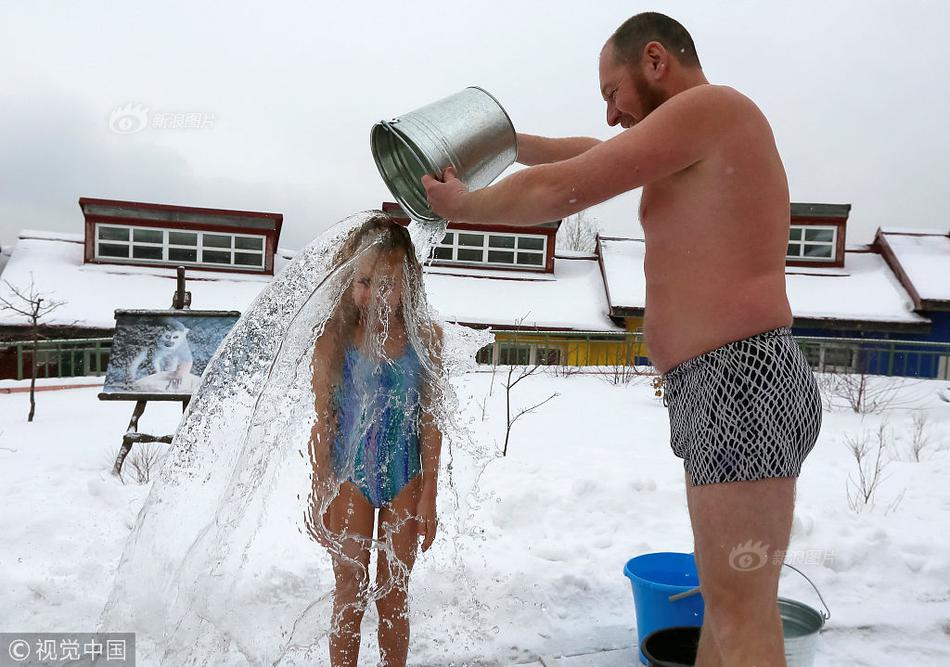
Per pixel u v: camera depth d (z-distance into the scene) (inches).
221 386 107.3
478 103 93.4
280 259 824.9
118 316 224.5
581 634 119.0
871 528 160.4
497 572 138.4
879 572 146.0
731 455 77.0
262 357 107.0
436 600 127.9
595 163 74.4
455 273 791.1
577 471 205.3
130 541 103.7
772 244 78.6
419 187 92.6
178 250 762.2
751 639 77.4
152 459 221.3
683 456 84.7
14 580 125.8
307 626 113.4
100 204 740.0
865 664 109.3
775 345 77.5
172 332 224.5
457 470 165.9
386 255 101.9
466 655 111.2
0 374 640.4
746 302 77.6
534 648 113.7
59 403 377.7
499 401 389.4
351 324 101.3
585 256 842.8
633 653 112.5
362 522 99.3
